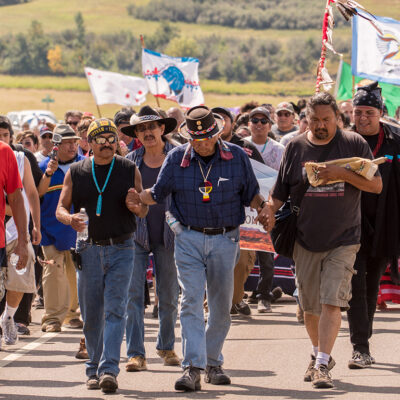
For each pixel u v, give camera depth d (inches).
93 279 869.2
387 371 892.6
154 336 1136.2
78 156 1255.5
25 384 884.0
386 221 925.8
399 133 940.6
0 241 868.6
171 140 992.9
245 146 1219.2
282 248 878.4
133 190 855.7
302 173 855.1
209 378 872.3
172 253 950.4
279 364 949.2
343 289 842.8
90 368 874.1
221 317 871.1
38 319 1318.9
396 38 1177.4
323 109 839.7
